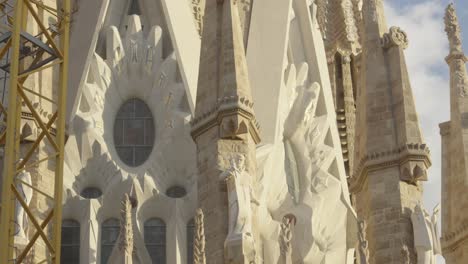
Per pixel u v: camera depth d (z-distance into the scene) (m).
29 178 48.09
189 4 56.31
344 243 54.69
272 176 53.41
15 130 43.53
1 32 48.94
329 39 66.31
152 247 51.28
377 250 51.50
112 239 51.25
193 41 54.75
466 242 55.00
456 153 56.50
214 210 47.69
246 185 47.41
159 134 53.00
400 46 54.56
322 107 56.84
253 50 55.62
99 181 52.12
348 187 60.84
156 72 53.66
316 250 53.31
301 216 53.44
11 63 43.31
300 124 55.62
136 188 51.50
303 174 55.03
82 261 50.31
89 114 52.47
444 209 56.91
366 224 52.97
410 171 51.94
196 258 45.12
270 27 56.09
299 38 57.41
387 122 53.25
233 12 50.84
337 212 55.03
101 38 54.16
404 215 51.53
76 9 54.50
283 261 47.75
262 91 54.50
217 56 50.28
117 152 52.94
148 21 54.88
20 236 46.75
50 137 44.47
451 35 58.56
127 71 53.72
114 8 54.56
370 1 56.00
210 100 49.59
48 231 48.69
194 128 49.84
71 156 51.59
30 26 50.69
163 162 52.47
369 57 54.84
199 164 49.28
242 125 48.69
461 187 55.69
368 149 53.03
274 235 52.03
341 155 56.84
